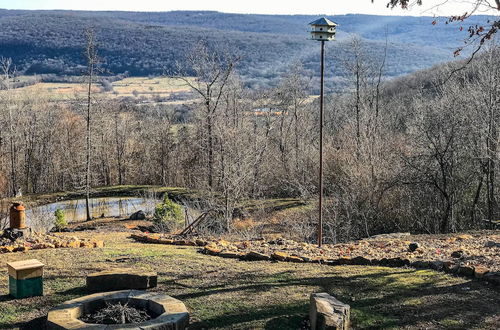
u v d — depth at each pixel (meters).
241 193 23.42
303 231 19.45
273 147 38.34
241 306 6.56
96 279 7.07
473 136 21.16
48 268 8.29
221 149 25.45
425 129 20.45
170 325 5.59
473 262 8.20
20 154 46.94
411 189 21.48
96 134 42.88
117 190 35.88
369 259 8.81
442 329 5.80
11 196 39.16
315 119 39.78
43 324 5.98
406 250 9.77
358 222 19.59
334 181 25.53
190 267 8.52
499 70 21.16
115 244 11.18
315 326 5.65
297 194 30.11
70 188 45.78
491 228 17.88
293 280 7.69
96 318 5.92
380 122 26.56
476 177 21.84
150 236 12.17
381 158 21.98
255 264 8.84
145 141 47.75
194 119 38.56
